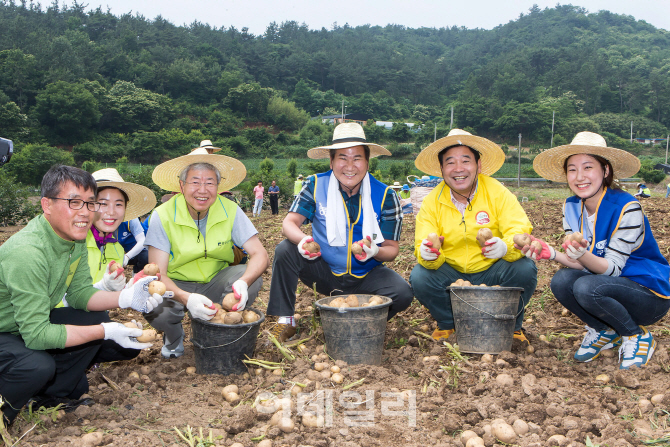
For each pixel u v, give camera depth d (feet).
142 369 11.34
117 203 12.10
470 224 12.39
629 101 474.90
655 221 29.43
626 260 11.12
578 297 10.93
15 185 53.31
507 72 517.55
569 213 11.94
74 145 264.93
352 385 10.10
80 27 498.28
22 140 250.57
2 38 379.55
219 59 515.09
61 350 9.30
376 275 13.05
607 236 11.16
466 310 11.34
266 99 386.93
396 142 325.21
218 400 9.97
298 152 291.17
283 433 8.48
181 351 12.51
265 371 11.03
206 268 12.60
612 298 10.82
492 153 12.38
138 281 9.18
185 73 399.24
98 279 12.11
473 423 8.68
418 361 11.57
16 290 8.14
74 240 8.89
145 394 10.14
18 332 8.73
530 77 571.69
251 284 12.49
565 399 9.30
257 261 12.15
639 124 414.62
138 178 61.67
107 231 12.07
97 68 391.24
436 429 8.61
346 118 415.03
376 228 12.49
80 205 8.38
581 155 11.19
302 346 12.39
